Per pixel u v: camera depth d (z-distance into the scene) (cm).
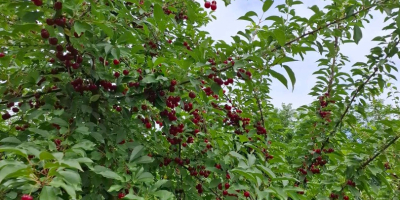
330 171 405
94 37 290
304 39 299
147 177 251
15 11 287
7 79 302
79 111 294
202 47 276
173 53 349
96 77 285
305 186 442
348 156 372
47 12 263
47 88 314
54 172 167
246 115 395
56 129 277
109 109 324
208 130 367
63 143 230
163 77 274
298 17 297
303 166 418
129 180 252
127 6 359
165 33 359
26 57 316
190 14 307
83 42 272
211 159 336
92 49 280
